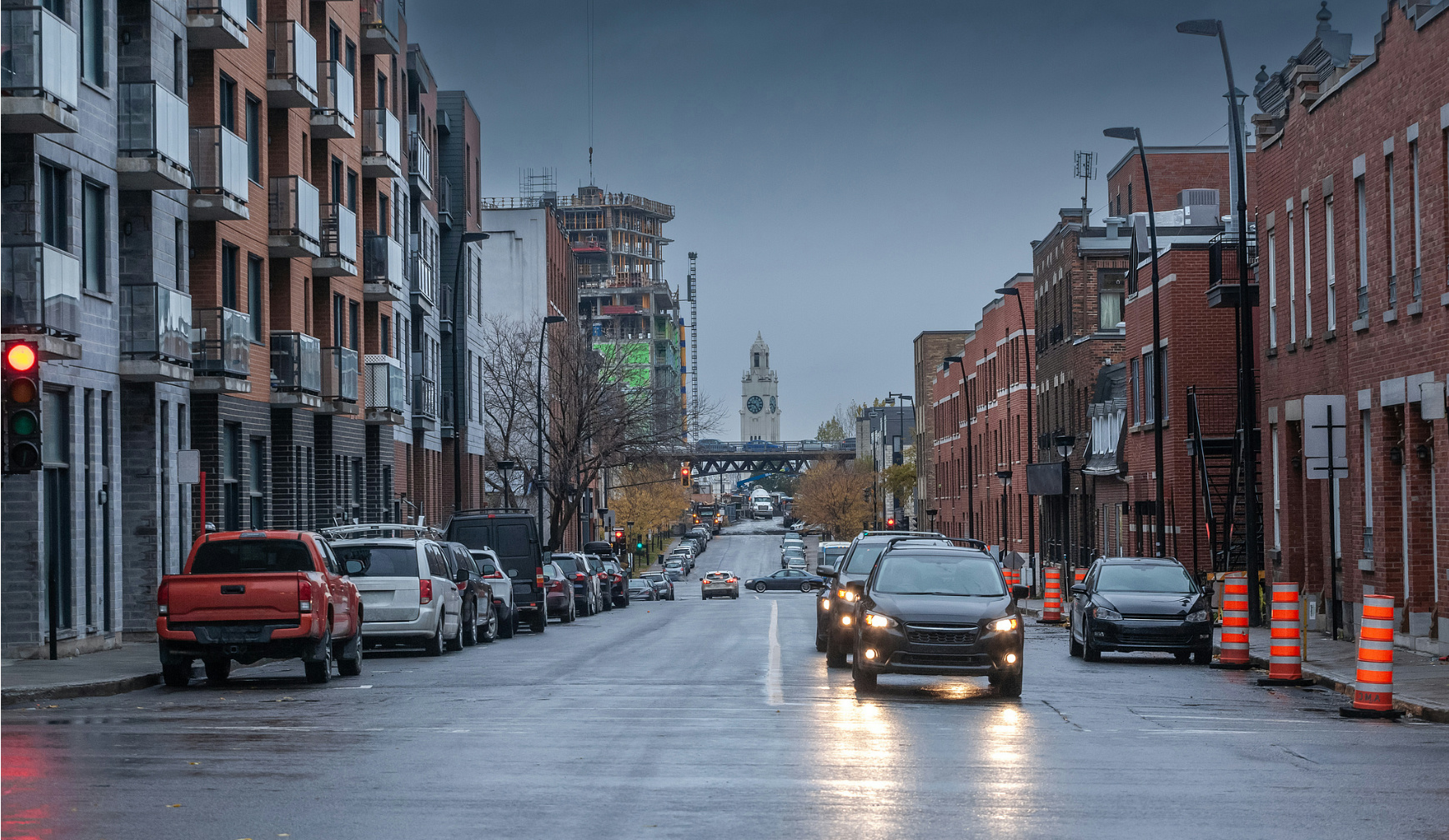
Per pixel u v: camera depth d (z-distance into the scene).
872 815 16.33
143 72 47.78
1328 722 27.06
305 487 63.88
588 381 116.69
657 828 15.50
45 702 30.23
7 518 40.53
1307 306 53.94
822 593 46.12
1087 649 43.47
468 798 17.33
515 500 116.62
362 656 42.84
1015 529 121.50
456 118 109.38
